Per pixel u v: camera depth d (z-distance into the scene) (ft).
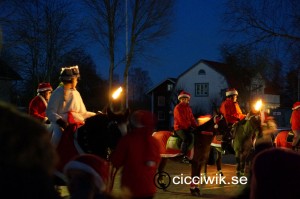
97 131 26.03
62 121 26.89
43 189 8.34
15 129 8.29
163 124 205.57
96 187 11.57
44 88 35.81
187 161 41.42
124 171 20.71
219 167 49.21
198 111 192.13
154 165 20.92
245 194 14.29
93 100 164.96
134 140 20.54
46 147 8.57
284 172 10.73
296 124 54.34
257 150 15.08
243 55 71.56
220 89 191.93
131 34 108.58
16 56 91.09
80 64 131.75
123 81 109.29
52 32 92.63
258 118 46.14
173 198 38.60
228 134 45.47
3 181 8.07
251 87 156.76
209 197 39.14
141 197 20.49
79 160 11.67
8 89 112.57
